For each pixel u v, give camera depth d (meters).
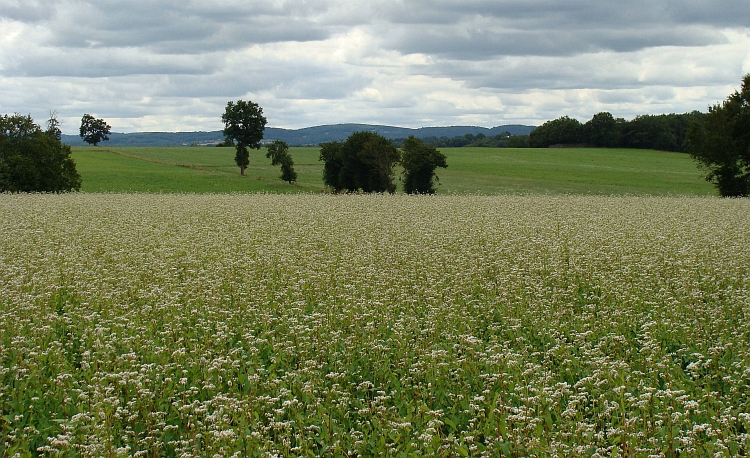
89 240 21.50
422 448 7.43
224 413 8.11
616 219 27.19
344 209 32.38
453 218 27.94
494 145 195.50
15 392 8.70
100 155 112.81
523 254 18.78
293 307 13.27
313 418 8.18
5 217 27.44
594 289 14.91
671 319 12.06
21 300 12.85
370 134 73.44
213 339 11.05
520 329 12.05
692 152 62.12
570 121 157.00
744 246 19.88
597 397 8.88
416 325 11.80
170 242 21.38
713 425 7.65
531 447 7.11
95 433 7.49
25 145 63.44
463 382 9.28
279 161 76.56
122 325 11.34
